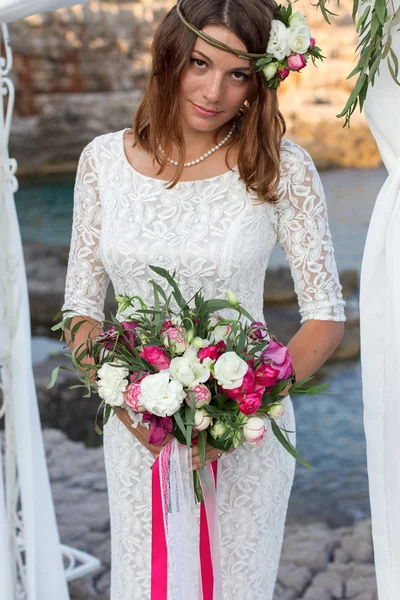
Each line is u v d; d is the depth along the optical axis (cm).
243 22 182
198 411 167
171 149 205
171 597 194
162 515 187
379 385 179
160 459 182
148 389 162
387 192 174
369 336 178
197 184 206
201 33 183
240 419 169
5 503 258
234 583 214
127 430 215
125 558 222
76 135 1301
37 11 203
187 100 194
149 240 203
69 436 495
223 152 208
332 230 973
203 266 201
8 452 257
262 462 211
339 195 1129
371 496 183
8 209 247
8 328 251
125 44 1337
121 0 1324
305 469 459
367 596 307
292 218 205
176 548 186
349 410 556
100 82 1335
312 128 1288
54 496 400
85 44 1314
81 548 348
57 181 1268
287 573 325
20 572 262
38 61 1285
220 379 163
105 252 209
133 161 213
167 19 191
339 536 360
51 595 262
